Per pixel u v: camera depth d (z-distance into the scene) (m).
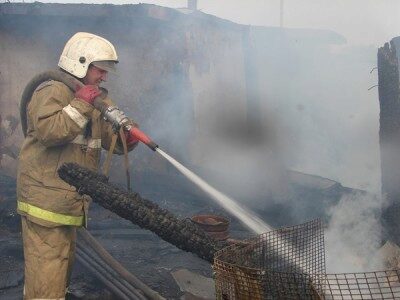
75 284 4.11
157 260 4.98
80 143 3.19
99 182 2.74
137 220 2.66
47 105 2.96
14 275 4.36
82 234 4.16
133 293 3.94
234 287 2.19
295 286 2.09
